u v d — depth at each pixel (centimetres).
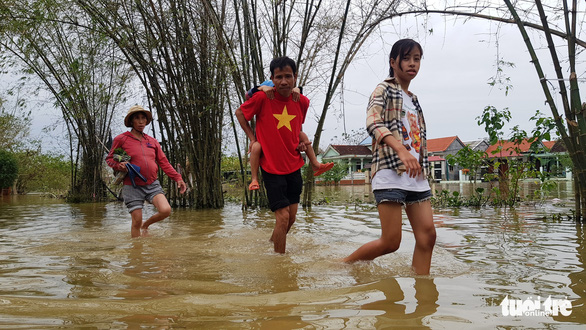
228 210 851
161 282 266
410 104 307
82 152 1252
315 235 473
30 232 552
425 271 283
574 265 298
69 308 206
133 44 841
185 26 834
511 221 561
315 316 192
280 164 387
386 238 293
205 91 884
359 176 3130
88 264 327
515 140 823
